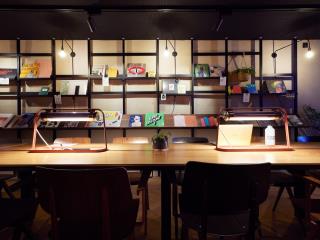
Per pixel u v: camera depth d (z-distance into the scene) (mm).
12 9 3236
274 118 2529
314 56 4926
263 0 3176
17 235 1792
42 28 3934
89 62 4750
